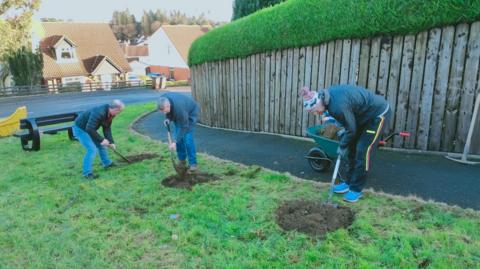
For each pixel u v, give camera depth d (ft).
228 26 33.09
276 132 28.63
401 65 19.60
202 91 39.37
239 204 14.64
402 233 11.58
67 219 14.30
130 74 162.91
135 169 20.52
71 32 136.87
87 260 11.41
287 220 13.08
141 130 35.70
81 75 124.36
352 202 14.19
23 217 14.66
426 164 17.63
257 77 29.78
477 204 13.23
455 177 15.71
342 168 18.45
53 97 86.38
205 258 11.11
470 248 10.55
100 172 20.43
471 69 17.33
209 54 36.09
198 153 23.71
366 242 11.35
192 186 17.30
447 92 18.25
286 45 25.81
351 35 21.26
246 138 28.45
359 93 13.50
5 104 74.08
